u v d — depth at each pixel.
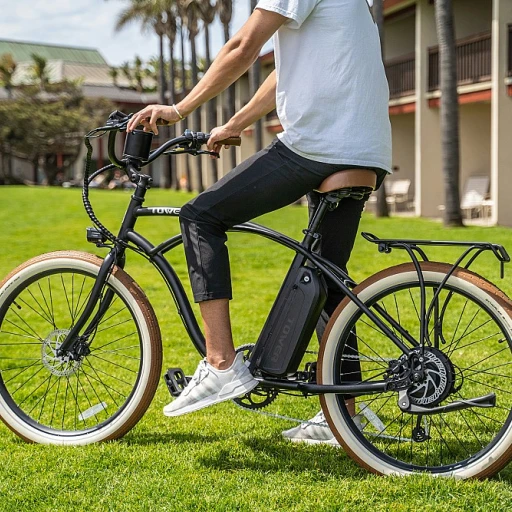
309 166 2.62
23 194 28.20
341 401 2.73
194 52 34.03
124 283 2.98
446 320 5.52
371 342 4.88
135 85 66.56
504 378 3.90
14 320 6.13
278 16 2.55
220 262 2.72
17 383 4.12
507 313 2.53
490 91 17.00
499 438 2.55
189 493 2.50
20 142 50.53
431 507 2.36
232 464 2.77
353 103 2.59
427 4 18.61
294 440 3.04
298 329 2.69
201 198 2.72
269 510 2.36
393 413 3.30
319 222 2.72
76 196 27.11
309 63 2.59
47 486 2.58
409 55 20.48
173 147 2.99
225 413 3.47
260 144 25.58
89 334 3.08
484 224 16.28
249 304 6.68
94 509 2.41
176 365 4.51
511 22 15.38
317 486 2.55
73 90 53.81
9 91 56.34
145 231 13.18
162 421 3.35
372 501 2.43
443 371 2.57
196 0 32.16
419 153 18.73
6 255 11.69
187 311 2.89
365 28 2.64
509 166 15.66
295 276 2.72
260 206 2.69
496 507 2.36
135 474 2.67
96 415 3.53
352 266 9.09
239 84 34.16
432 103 18.58
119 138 51.34
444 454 2.86
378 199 18.12
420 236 12.81
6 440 3.11
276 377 2.76
